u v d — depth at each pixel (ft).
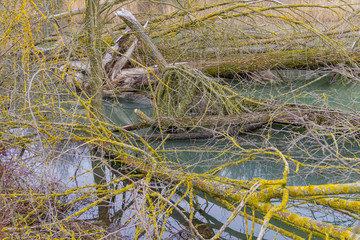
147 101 23.59
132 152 16.26
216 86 17.71
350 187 7.54
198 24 21.06
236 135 16.99
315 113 15.85
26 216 9.86
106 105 23.53
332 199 8.56
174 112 18.08
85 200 12.10
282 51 24.98
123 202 11.95
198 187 11.43
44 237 9.16
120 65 23.70
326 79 26.02
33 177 11.84
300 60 24.25
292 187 8.43
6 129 13.00
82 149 15.92
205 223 10.98
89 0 16.26
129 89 23.82
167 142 17.46
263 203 9.07
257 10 20.75
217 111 17.97
